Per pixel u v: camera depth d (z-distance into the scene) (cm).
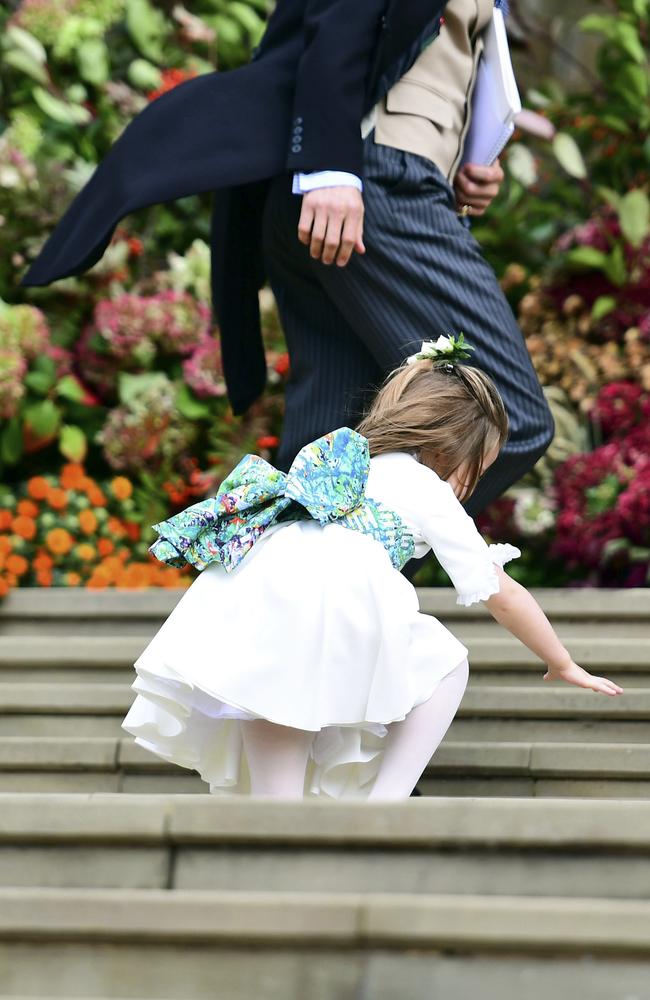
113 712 584
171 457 866
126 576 794
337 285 509
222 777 455
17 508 777
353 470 461
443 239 507
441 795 520
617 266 881
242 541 445
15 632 698
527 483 861
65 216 522
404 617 431
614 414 843
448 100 521
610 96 995
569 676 462
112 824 336
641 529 805
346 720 420
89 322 909
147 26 973
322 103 486
